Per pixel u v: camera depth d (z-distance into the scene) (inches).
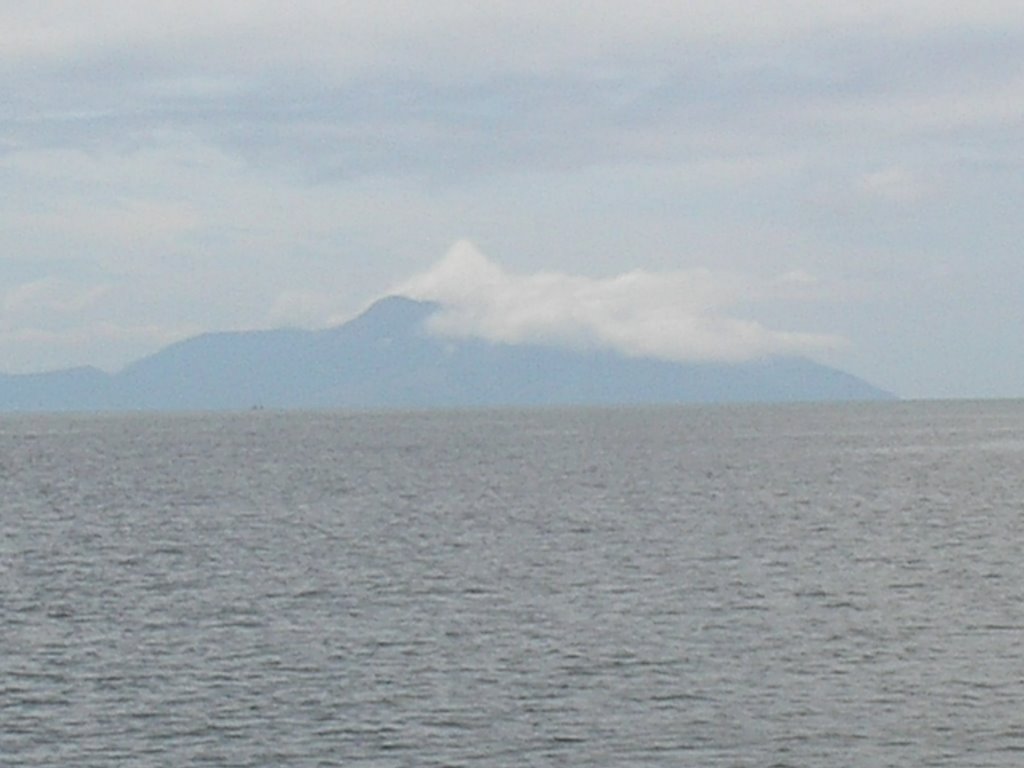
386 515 5172.2
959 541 4328.3
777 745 2090.3
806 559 3917.3
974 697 2340.1
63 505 5634.8
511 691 2396.7
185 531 4667.8
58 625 2974.9
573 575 3619.6
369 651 2701.8
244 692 2394.2
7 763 2023.9
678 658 2630.4
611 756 2044.8
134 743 2114.9
